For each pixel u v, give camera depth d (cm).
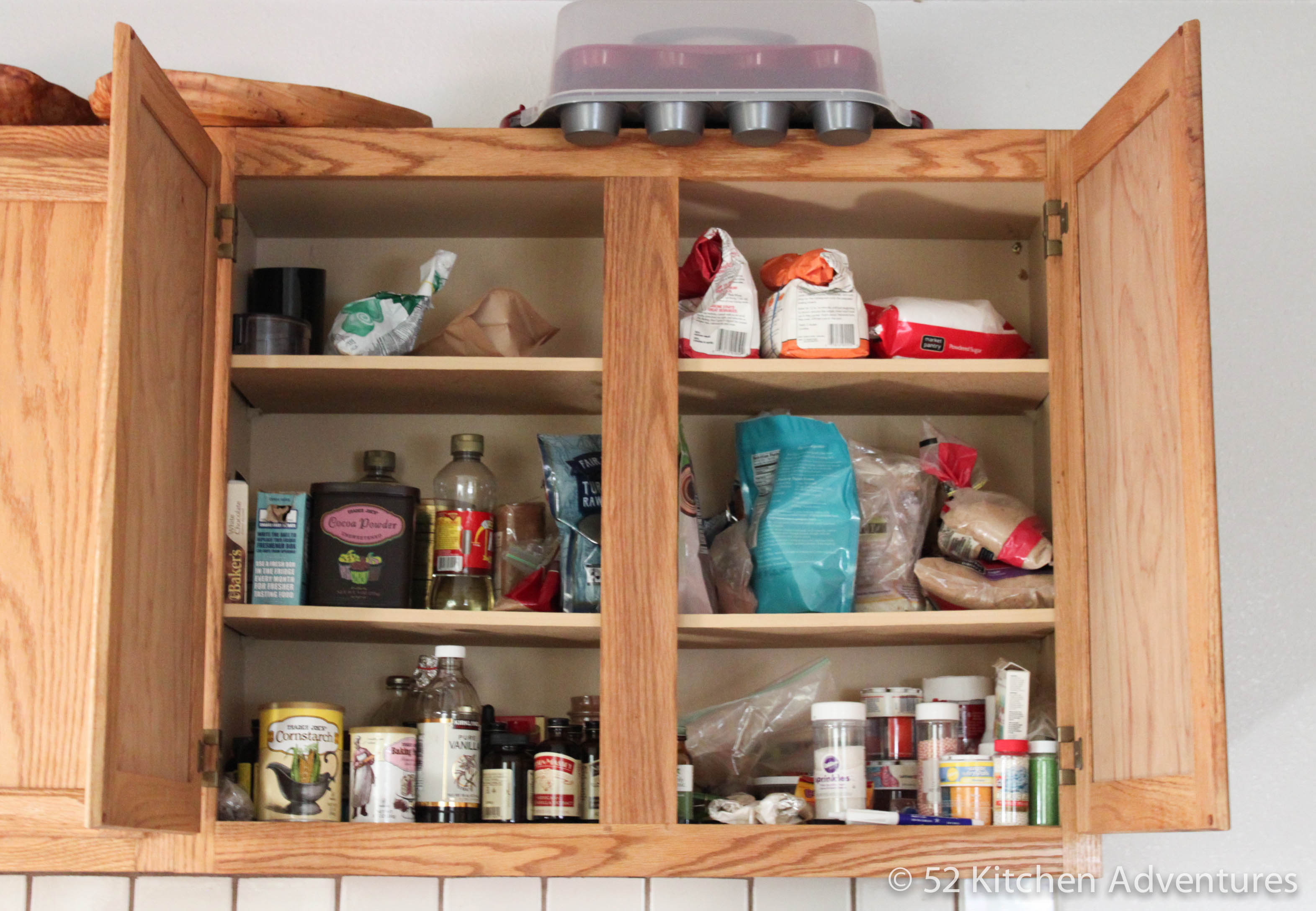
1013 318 194
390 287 194
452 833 154
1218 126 203
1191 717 130
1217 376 196
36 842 150
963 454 181
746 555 177
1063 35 206
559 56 166
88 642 149
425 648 186
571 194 176
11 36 201
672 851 154
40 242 156
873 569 177
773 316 176
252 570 169
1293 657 189
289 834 153
